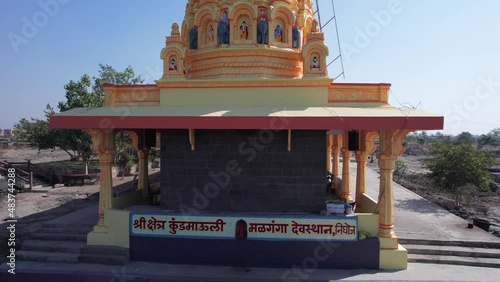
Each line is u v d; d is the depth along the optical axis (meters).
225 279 8.73
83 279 9.02
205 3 12.24
